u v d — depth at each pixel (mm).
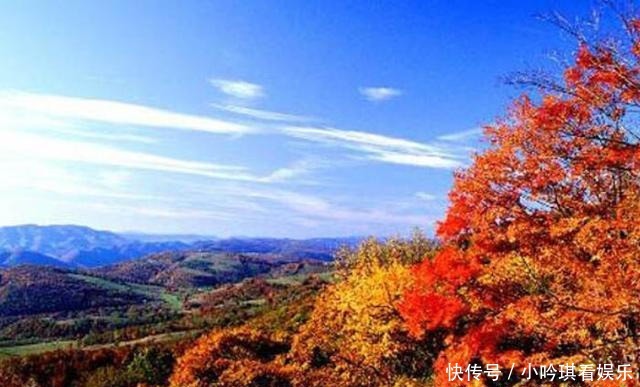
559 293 16156
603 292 15062
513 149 15609
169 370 49406
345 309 31328
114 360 54781
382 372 30484
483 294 17641
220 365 37812
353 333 32562
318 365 36000
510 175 15734
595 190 15336
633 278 14414
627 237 14758
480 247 16812
